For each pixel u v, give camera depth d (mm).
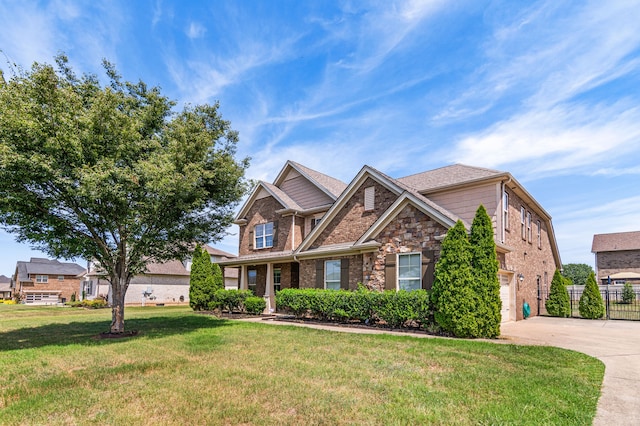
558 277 18609
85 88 10930
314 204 19922
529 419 4422
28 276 46188
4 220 9867
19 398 5379
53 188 9758
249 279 21688
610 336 10727
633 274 32031
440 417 4520
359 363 7180
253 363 7262
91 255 11000
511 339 10031
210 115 12539
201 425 4395
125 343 9664
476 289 10414
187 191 10531
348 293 13336
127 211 10164
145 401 5176
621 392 5445
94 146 9469
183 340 9961
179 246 12406
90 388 5797
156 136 11648
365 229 15516
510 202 15438
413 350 8320
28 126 8414
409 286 12914
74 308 26422
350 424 4355
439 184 15594
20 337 11102
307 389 5617
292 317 15898
